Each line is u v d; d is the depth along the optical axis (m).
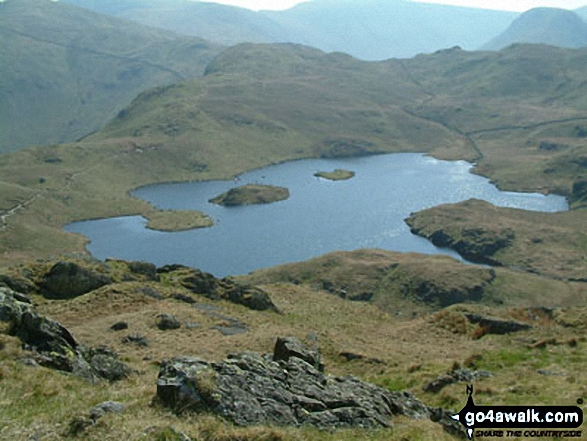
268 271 189.88
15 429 21.83
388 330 67.06
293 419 24.89
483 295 164.25
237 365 28.59
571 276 191.12
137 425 22.12
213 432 22.17
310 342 54.41
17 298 40.44
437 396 35.62
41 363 30.52
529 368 38.31
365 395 29.16
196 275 85.00
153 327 56.66
